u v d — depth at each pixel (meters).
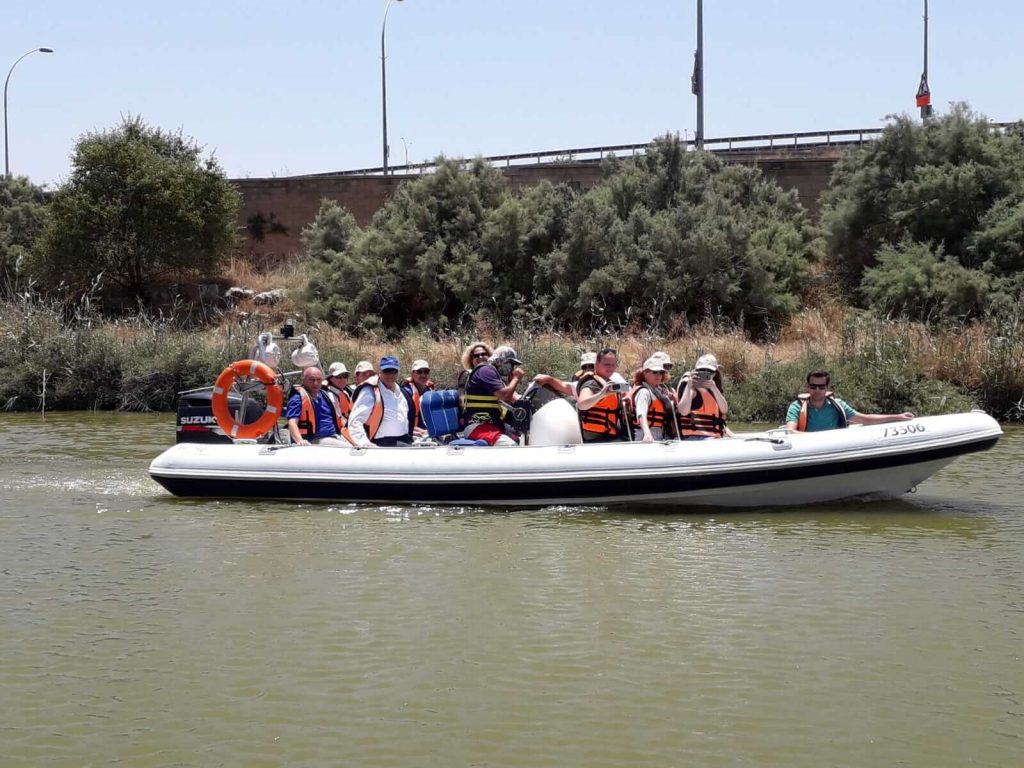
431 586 8.02
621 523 10.29
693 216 28.33
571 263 28.23
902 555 9.00
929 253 26.75
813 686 6.11
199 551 9.15
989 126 29.44
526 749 5.35
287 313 30.67
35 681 6.22
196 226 32.09
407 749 5.36
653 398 11.27
